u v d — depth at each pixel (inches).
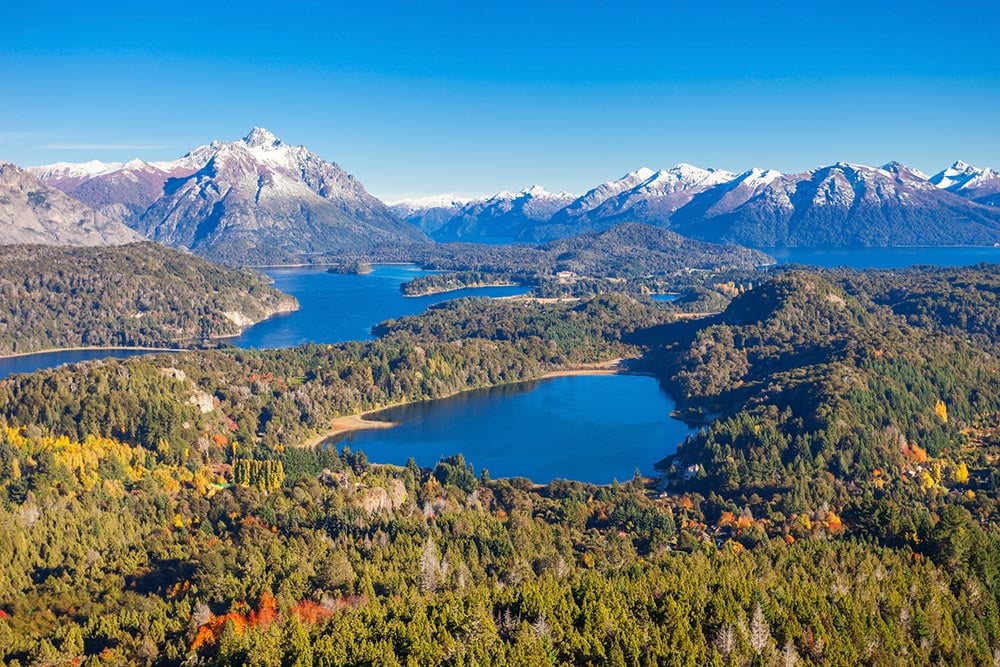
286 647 6117.1
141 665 6535.4
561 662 5733.3
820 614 6353.3
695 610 6309.1
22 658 6737.2
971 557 7711.6
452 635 6018.7
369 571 7805.1
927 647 6240.2
